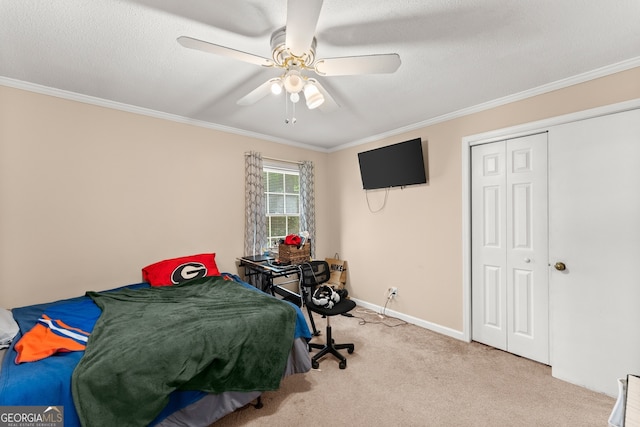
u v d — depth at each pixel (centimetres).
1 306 197
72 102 225
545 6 132
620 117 179
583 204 193
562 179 203
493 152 246
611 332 181
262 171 335
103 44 159
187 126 287
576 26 146
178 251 281
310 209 384
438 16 139
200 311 180
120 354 129
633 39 156
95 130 236
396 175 312
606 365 182
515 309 235
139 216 258
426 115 277
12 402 105
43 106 213
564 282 201
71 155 225
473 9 134
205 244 300
